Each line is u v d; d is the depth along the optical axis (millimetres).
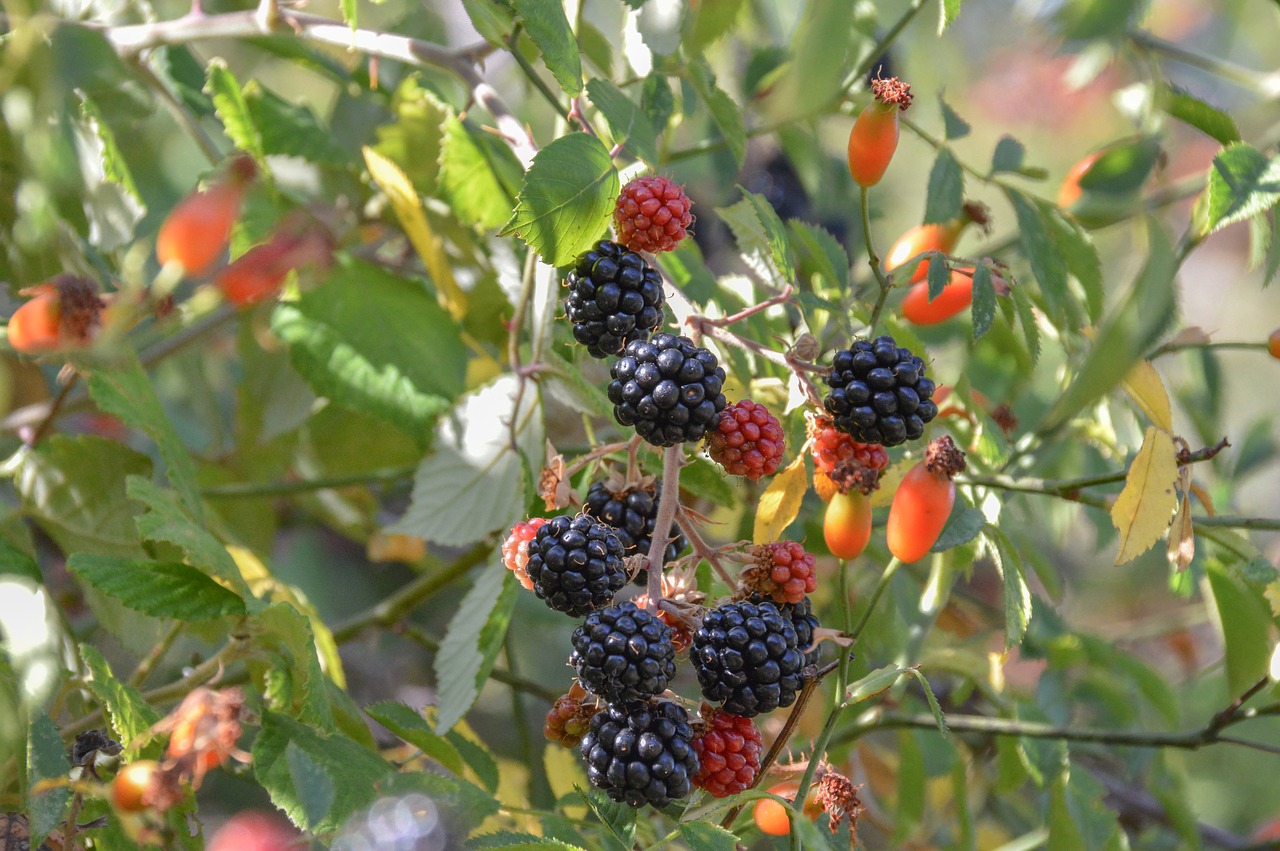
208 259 555
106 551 605
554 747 625
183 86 650
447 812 556
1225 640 645
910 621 685
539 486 567
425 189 660
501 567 593
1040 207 627
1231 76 690
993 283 599
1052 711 683
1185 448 583
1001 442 624
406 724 595
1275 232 618
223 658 576
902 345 624
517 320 606
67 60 580
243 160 577
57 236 613
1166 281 517
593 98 575
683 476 595
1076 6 581
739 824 579
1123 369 515
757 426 545
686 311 575
